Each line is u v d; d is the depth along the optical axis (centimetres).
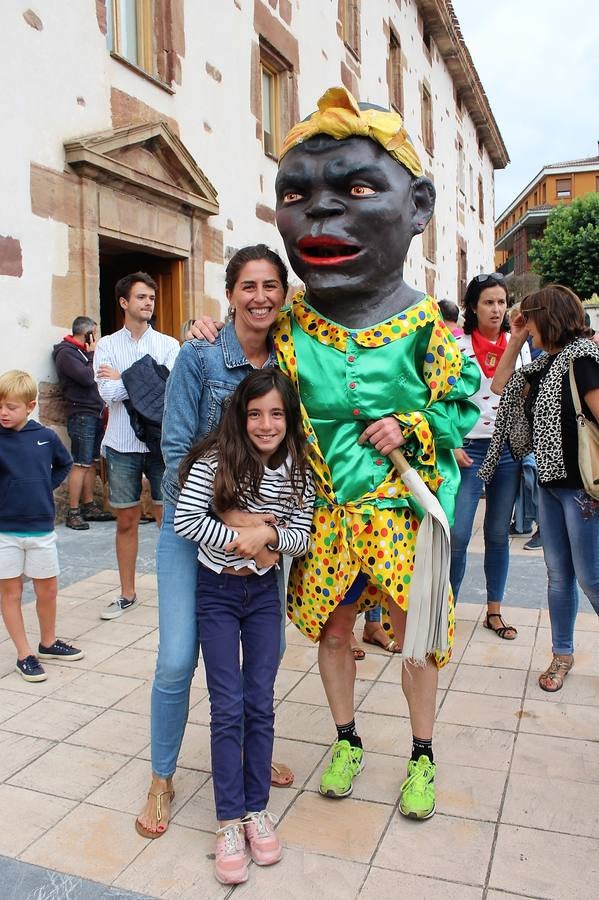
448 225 2080
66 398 639
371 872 210
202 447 217
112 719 303
